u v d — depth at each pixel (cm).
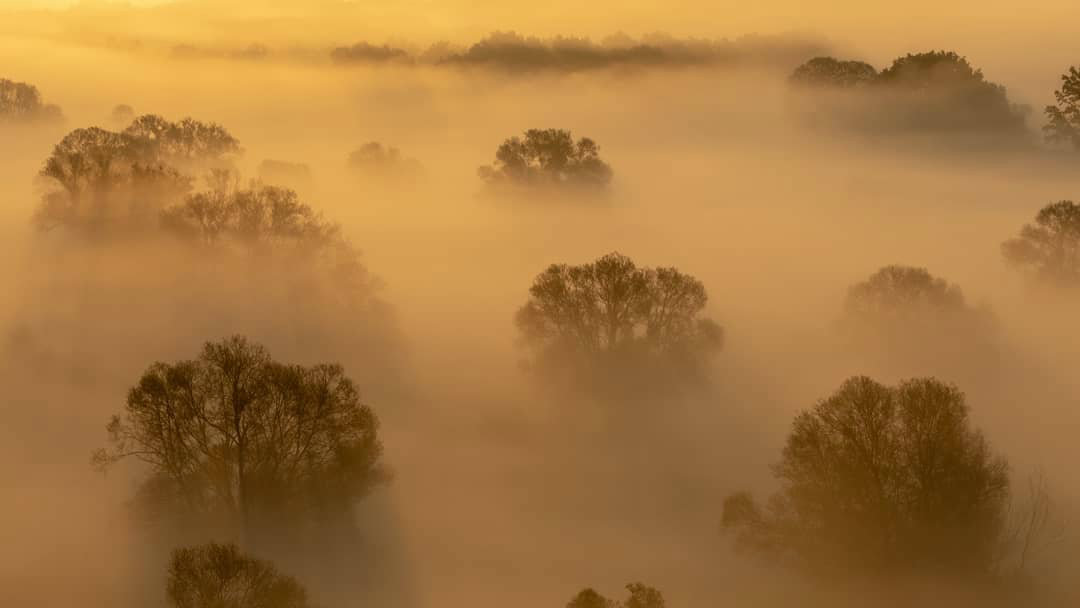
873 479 8406
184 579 7562
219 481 9106
